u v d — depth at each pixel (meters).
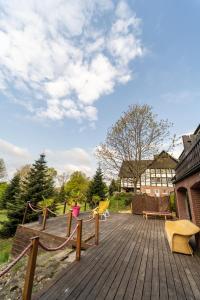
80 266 3.71
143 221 10.49
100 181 24.67
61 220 9.34
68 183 33.75
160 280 3.27
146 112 19.94
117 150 20.39
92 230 7.34
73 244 5.35
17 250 7.03
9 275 4.18
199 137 5.16
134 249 5.04
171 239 5.02
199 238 5.25
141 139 19.88
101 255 4.42
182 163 8.38
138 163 19.66
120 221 10.24
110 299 2.59
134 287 2.97
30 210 13.30
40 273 3.62
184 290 2.95
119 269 3.65
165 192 30.95
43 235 6.42
